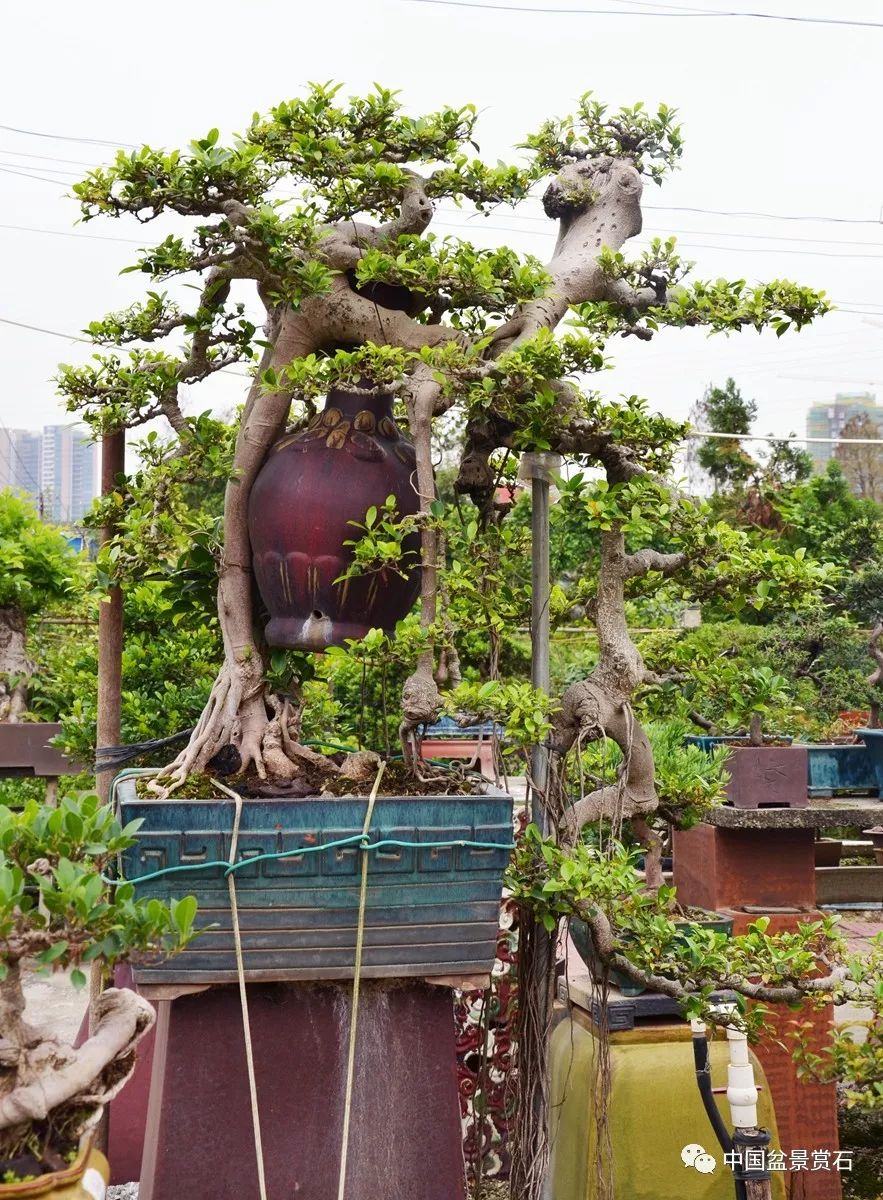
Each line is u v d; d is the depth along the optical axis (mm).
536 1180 2758
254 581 2805
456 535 2768
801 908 3850
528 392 2586
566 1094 3203
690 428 2689
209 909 2289
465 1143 3514
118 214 2488
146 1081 3389
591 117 2910
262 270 2621
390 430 2727
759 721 3969
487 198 2818
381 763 2596
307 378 2490
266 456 2748
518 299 2615
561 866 2455
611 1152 2771
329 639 2607
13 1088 1641
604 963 2707
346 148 2654
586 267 2785
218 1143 2348
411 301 2832
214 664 4359
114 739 3066
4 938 1594
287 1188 2354
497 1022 3484
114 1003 1850
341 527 2574
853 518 10203
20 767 5547
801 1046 2596
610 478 2734
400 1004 2469
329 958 2355
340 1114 2406
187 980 2318
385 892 2350
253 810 2307
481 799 2389
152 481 2859
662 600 4316
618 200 2861
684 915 3307
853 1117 4344
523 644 8500
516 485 3092
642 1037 3135
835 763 4918
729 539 2551
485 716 2576
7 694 5961
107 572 2898
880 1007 2361
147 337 2873
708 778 3299
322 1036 2426
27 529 6164
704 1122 3057
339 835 2311
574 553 8078
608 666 2697
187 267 2514
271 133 2627
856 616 7613
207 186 2438
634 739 2744
